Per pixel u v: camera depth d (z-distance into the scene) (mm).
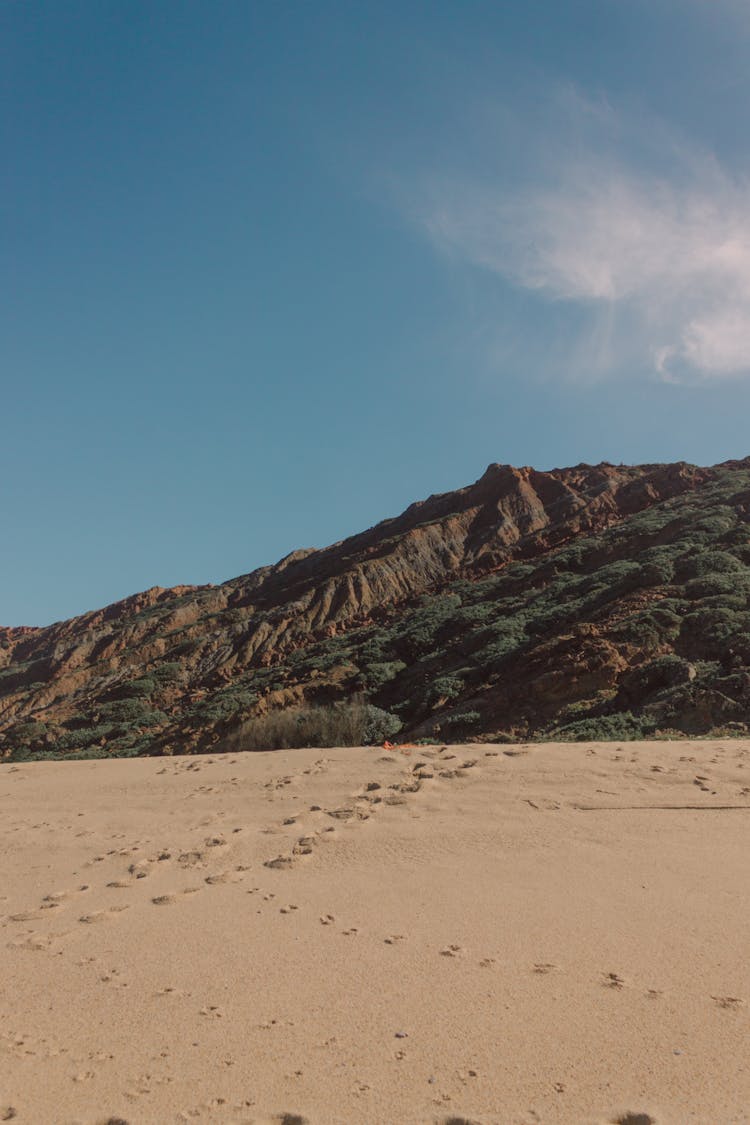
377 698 31203
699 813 7223
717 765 8781
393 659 36469
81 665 75188
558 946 4555
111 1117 3090
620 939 4613
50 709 55688
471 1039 3578
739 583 25922
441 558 63969
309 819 7672
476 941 4680
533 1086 3195
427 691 26922
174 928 5117
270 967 4441
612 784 8211
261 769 10469
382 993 4070
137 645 72125
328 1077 3320
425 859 6301
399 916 5145
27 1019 3941
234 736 19906
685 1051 3395
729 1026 3580
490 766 9203
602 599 30828
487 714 21875
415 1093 3184
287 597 67188
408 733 21703
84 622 102188
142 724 40594
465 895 5469
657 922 4844
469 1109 3057
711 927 4723
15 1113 3133
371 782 8828
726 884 5457
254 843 7035
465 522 68375
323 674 35719
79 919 5395
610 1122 2953
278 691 34438
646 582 29828
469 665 28891
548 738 17828
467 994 4016
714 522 38156
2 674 78438
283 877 6066
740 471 56156
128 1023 3857
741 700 15828
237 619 67000
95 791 10234
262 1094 3217
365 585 61250
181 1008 3994
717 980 4039
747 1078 3168
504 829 6965
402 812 7629
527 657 24906
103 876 6418
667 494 58938
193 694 50094
